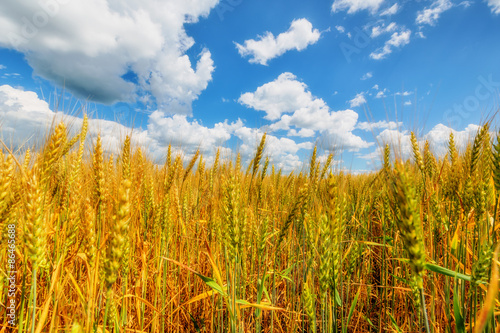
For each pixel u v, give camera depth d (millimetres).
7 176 2340
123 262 2781
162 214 3975
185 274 4789
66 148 3258
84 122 4270
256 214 4422
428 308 3887
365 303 4750
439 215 3711
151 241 4262
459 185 3584
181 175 5547
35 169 2404
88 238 2365
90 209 2443
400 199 1898
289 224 3789
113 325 2477
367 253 5184
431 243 3430
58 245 2777
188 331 4148
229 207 2736
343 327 3344
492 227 2928
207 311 4258
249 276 4105
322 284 2789
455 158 3914
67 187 3039
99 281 2447
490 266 2332
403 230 1892
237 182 3170
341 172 4188
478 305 3053
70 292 3043
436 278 3789
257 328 3592
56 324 2133
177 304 4070
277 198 6168
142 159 4316
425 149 4402
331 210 2816
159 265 3645
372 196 5703
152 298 4035
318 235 3418
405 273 4223
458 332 2336
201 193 6023
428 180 4336
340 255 3398
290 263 4809
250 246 4039
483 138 3238
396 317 4281
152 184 4539
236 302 2900
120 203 1862
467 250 3289
